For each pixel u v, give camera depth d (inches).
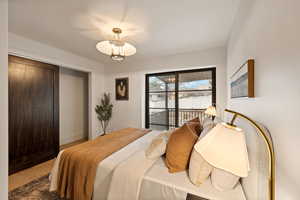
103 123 159.3
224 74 107.0
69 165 57.4
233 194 39.0
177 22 74.1
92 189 51.1
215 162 23.6
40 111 103.2
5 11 34.6
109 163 52.6
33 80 98.3
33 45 95.3
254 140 35.9
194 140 49.3
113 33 85.6
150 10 63.8
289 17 24.5
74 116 159.5
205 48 111.0
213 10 64.1
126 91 148.6
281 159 26.6
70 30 82.3
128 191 45.2
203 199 37.9
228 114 89.3
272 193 22.9
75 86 160.6
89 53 123.0
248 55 48.3
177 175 46.7
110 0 57.2
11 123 87.7
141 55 128.3
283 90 26.4
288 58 24.9
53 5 60.1
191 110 131.0
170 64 126.8
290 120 24.0
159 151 55.7
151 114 148.5
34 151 99.8
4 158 34.9
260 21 37.8
